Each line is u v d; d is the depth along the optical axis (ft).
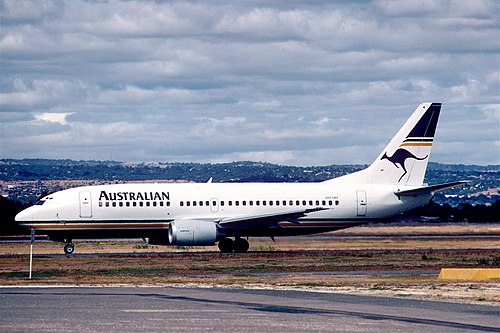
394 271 480.64
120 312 277.85
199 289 366.02
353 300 318.65
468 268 470.80
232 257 600.39
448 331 240.94
